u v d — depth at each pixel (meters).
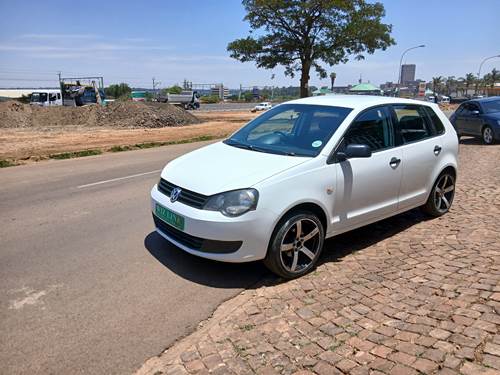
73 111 28.06
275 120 5.38
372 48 31.33
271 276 4.40
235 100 95.38
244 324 3.41
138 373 2.93
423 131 5.76
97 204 7.16
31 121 26.56
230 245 3.98
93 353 3.16
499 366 2.65
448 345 2.90
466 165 10.30
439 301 3.52
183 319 3.62
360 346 3.00
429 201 5.87
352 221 4.79
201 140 18.20
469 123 15.40
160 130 23.53
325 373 2.75
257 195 3.96
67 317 3.63
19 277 4.36
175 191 4.35
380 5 30.95
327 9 29.11
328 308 3.58
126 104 27.67
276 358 2.94
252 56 32.00
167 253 4.98
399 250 4.87
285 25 30.52
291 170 4.20
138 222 6.14
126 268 4.58
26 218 6.35
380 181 4.97
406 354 2.85
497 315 3.23
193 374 2.84
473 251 4.59
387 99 5.46
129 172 10.24
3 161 11.80
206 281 4.31
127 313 3.71
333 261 4.71
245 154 4.70
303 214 4.23
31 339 3.32
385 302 3.60
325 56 31.09
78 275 4.41
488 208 6.32
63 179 9.34
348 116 4.84
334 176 4.47
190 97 60.25
